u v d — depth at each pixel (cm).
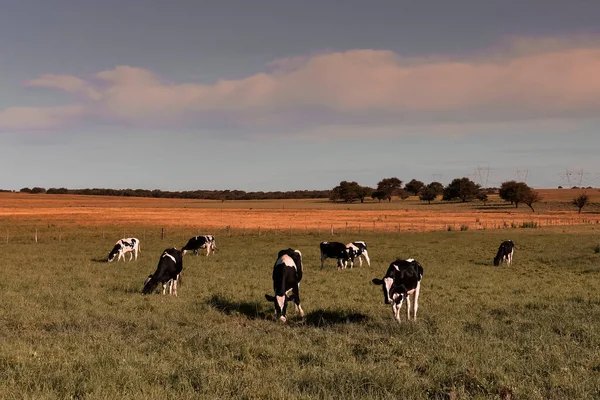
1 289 1744
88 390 682
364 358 898
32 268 2394
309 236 4784
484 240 4278
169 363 835
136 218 7469
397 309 1276
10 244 3816
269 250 3494
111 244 3859
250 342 968
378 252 3425
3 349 886
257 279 2080
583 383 732
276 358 891
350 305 1535
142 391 687
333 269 2573
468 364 831
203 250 3550
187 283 1962
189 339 1009
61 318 1280
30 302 1487
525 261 2908
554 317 1294
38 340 1006
